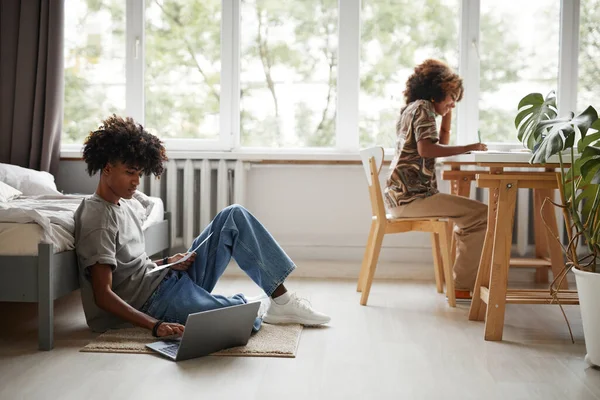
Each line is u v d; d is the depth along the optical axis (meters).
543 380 1.83
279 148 3.79
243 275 3.59
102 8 3.77
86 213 2.17
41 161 3.58
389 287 3.28
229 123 3.77
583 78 3.65
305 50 3.75
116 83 3.80
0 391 1.70
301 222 3.74
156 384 1.75
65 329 2.35
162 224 3.39
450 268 2.83
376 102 3.74
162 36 3.77
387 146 3.75
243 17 3.76
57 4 3.59
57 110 3.61
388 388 1.75
